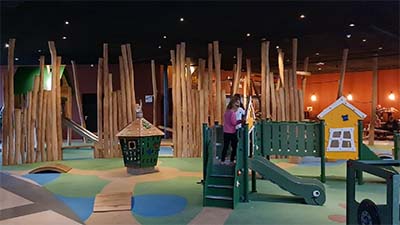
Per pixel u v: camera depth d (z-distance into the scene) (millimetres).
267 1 8289
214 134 6367
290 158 9531
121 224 4574
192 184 7004
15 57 14234
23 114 9891
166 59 14891
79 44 12484
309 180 5863
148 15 9398
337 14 9156
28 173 8258
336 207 5344
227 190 5391
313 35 11242
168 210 5195
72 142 15422
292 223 4586
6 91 9625
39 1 8219
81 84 16016
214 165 5992
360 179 6754
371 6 8523
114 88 15539
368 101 18203
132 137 8031
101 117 10930
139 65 15656
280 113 10633
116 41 12156
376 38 11516
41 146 10133
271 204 5500
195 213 5035
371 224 3123
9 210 5211
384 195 5957
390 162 3408
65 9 8883
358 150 6918
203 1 8352
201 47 12906
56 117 10430
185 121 10883
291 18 9625
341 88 12344
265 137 7297
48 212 5105
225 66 16281
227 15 9398
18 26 10289
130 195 5934
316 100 20219
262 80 10711
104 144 10844
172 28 10633
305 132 7125
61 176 7883
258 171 5781
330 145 7066
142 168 8125
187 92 10922
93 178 7656
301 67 17078
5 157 9523
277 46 12703
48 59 14289
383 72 17844
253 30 10719
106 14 9312
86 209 5273
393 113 17016
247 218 4797
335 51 13531
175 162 9836
